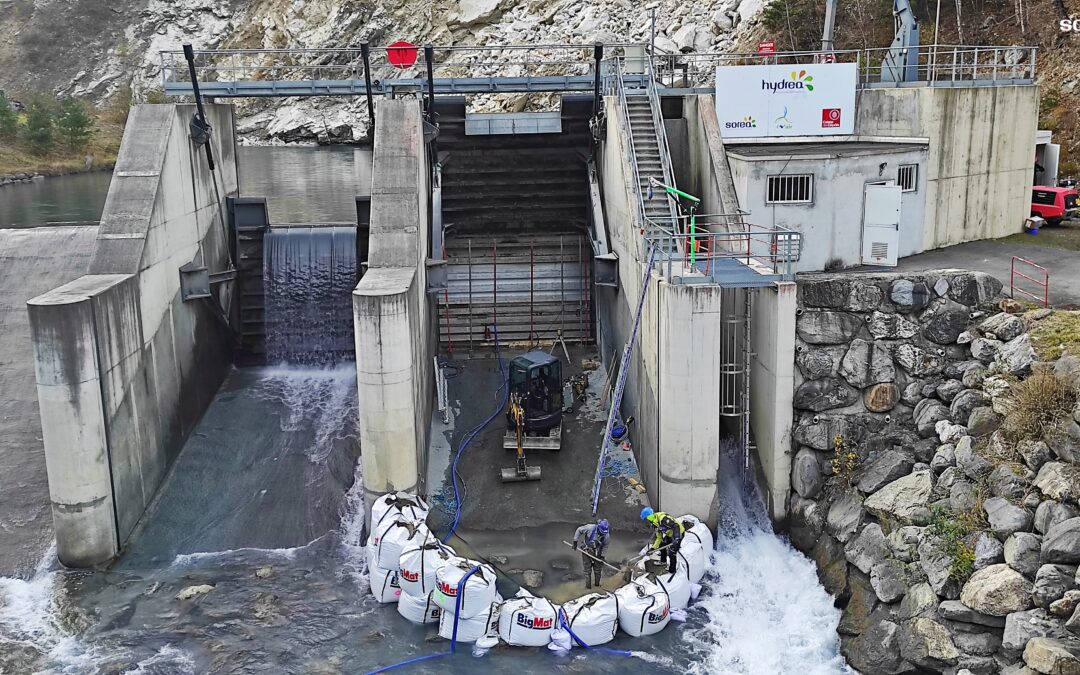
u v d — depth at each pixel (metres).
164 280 26.30
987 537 17.52
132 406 23.17
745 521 22.48
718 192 26.69
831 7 35.12
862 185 26.11
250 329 33.41
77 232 34.34
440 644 18.73
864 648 17.78
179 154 28.39
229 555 22.03
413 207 25.73
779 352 21.34
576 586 20.28
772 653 18.33
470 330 31.91
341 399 29.72
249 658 18.11
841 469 21.42
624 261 26.80
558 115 33.25
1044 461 17.89
